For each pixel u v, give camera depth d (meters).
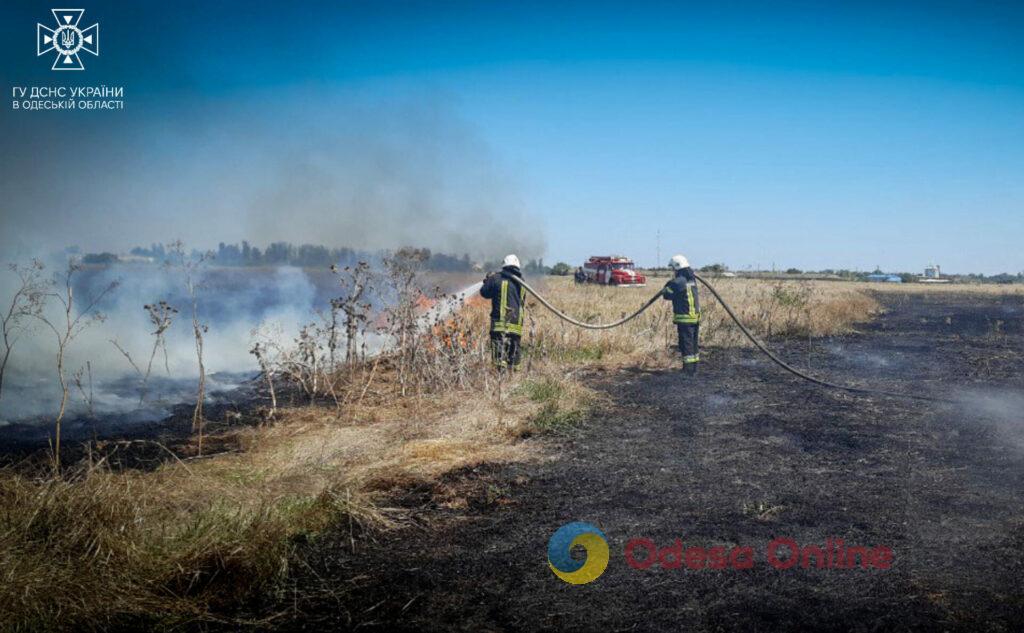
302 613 3.14
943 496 4.69
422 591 3.35
